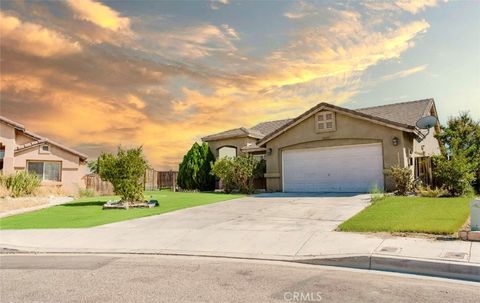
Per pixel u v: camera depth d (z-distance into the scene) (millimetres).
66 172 26422
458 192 14734
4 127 24562
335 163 18953
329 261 6945
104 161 15914
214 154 27734
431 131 22297
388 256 6645
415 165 18203
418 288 5363
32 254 8234
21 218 12680
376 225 9180
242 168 21250
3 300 5000
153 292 5254
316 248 7684
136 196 15953
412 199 13516
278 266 6793
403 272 6344
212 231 9727
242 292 5223
